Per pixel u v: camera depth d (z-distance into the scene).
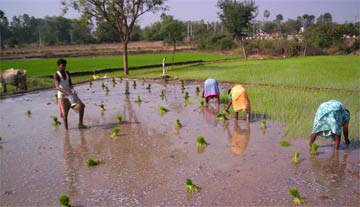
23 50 72.94
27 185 7.11
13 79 18.33
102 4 25.27
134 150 9.08
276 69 27.59
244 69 28.38
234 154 8.62
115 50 71.25
